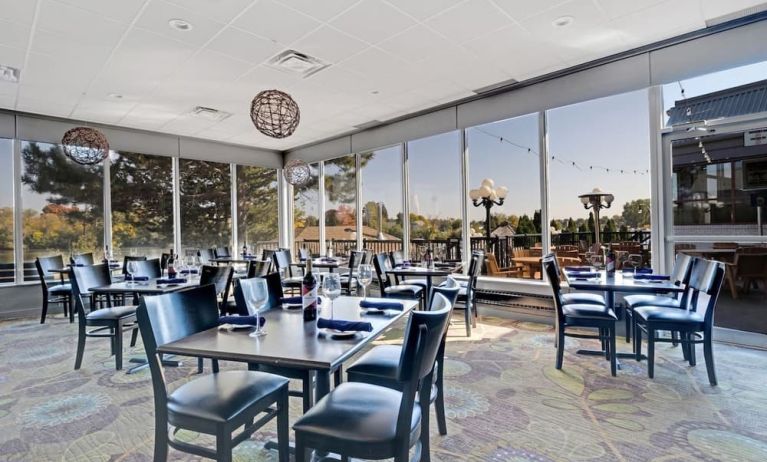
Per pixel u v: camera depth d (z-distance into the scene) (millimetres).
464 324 5156
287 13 3445
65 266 6094
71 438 2400
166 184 7543
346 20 3590
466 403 2805
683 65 4184
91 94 5293
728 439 2283
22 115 6105
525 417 2588
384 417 1531
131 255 7059
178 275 4371
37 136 6227
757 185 3875
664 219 4426
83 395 3035
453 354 3912
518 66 4730
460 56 4410
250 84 5062
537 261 5398
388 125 7078
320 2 3291
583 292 4891
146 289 3500
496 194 5805
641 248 4609
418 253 6727
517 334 4664
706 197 4188
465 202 6133
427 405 1730
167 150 7504
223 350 1576
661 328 3160
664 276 3553
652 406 2711
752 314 3934
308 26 3678
